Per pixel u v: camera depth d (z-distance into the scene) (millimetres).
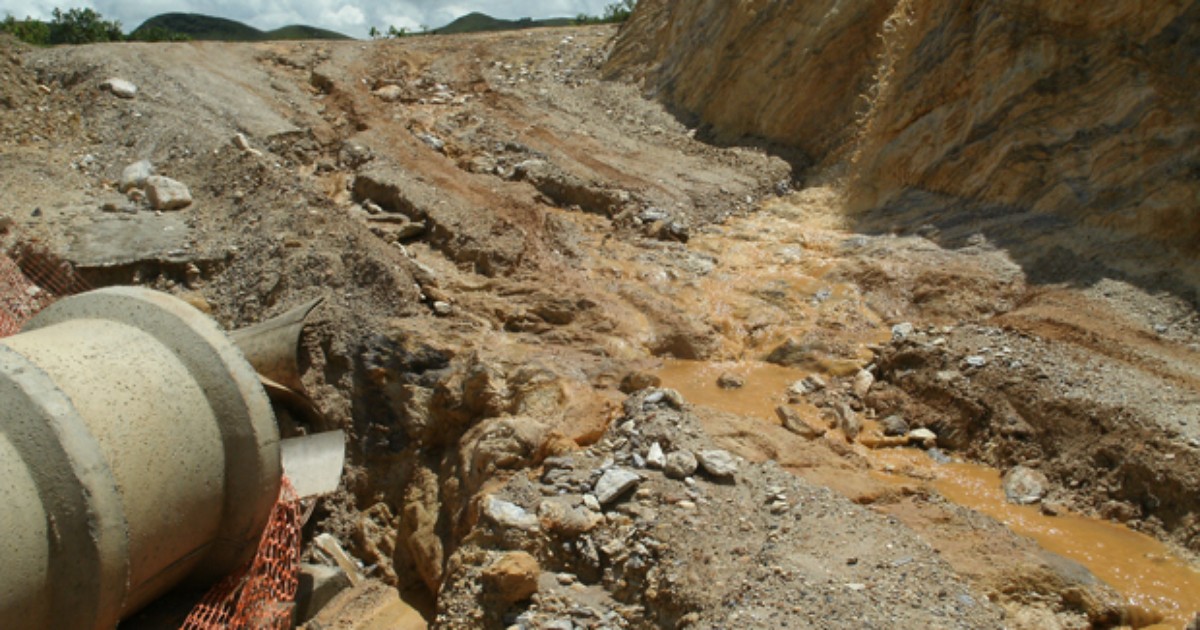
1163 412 6750
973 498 6609
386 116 13969
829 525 5773
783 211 12055
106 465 5277
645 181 12445
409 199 11055
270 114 13258
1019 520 6312
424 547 7098
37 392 5219
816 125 13570
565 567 5848
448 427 7879
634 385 7738
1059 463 6816
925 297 9109
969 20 10805
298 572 6949
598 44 19984
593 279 9852
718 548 5566
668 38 16875
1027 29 10094
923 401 7715
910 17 11742
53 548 5098
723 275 10133
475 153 13242
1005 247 9438
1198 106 8727
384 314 8906
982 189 10211
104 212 10570
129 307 6277
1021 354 7730
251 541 6445
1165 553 5914
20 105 12383
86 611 5211
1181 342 7805
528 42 20172
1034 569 5402
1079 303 8383
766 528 5770
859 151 12125
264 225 10117
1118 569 5676
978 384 7527
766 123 14016
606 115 15367
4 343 5633
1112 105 9359
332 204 10555
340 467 7551
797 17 13891
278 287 9344
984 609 5059
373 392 8367
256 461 6215
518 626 5430
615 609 5559
